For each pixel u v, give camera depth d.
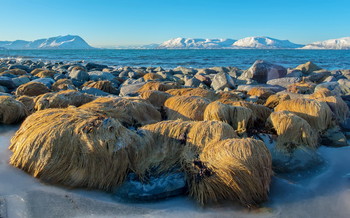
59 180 4.06
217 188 3.74
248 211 3.50
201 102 6.82
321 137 5.91
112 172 4.00
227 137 4.54
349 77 17.61
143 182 3.92
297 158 4.79
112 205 3.57
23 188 3.87
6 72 18.19
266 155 3.99
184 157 4.33
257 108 6.83
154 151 4.56
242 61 49.09
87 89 10.68
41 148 4.30
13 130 6.37
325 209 3.55
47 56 78.06
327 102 6.89
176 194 3.79
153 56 73.75
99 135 4.22
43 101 7.59
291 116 5.48
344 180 4.28
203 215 3.41
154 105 7.77
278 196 3.84
